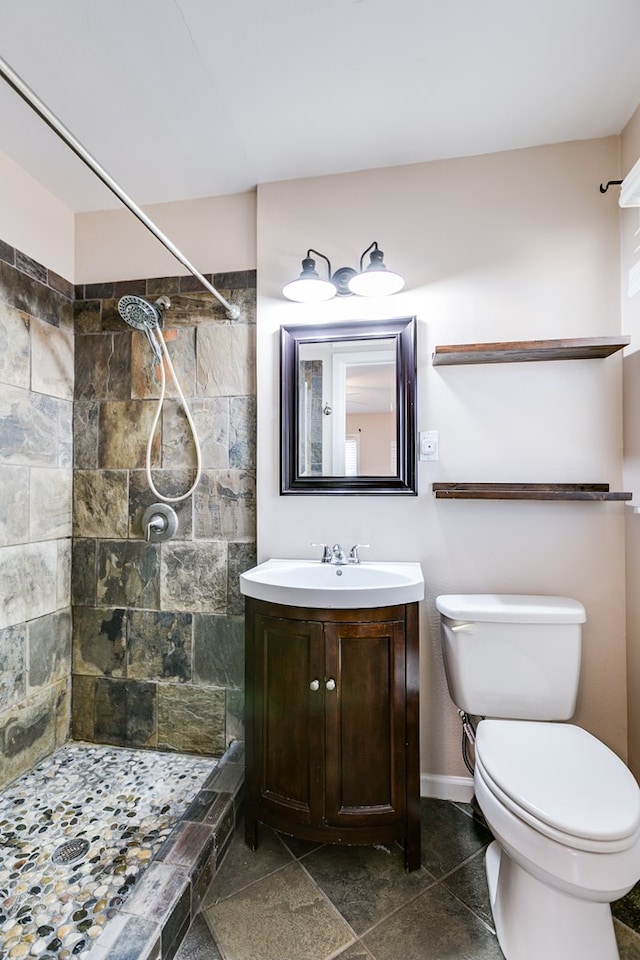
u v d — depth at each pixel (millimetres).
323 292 1726
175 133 1600
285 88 1415
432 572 1740
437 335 1741
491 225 1712
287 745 1396
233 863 1417
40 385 1854
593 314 1641
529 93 1447
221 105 1478
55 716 1930
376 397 1771
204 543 1929
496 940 1173
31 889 1255
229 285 1927
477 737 1306
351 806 1355
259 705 1441
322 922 1224
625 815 992
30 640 1807
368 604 1332
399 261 1772
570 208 1660
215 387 1928
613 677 1622
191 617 1935
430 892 1312
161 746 1948
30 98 947
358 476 1779
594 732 1632
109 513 2004
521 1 1157
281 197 1854
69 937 1119
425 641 1743
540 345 1520
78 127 1561
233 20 1198
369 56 1309
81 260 2029
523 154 1693
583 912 1062
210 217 1951
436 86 1415
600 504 1642
